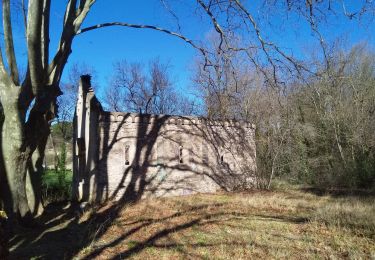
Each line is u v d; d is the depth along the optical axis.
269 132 24.09
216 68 11.05
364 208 13.87
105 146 18.19
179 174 20.28
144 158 19.20
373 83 27.38
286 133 24.28
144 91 41.22
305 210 14.97
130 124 19.00
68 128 46.38
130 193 18.53
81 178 18.78
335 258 8.13
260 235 10.56
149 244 9.66
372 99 27.25
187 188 20.50
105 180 18.00
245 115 24.27
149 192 19.12
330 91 21.48
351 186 24.77
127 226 12.00
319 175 26.94
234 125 23.33
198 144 21.38
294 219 13.00
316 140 29.05
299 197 19.45
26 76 8.67
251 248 9.16
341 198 18.55
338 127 27.77
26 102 8.82
